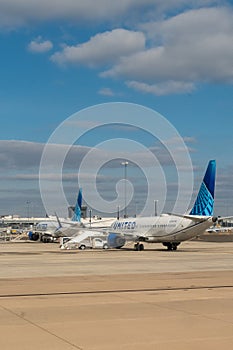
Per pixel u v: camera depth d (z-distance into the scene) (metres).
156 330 12.91
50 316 15.11
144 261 41.78
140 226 67.44
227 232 167.12
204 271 31.45
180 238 64.19
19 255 53.41
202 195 62.28
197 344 11.33
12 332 12.74
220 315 15.16
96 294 20.31
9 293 20.73
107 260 43.59
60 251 63.81
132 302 17.98
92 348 11.01
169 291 21.17
